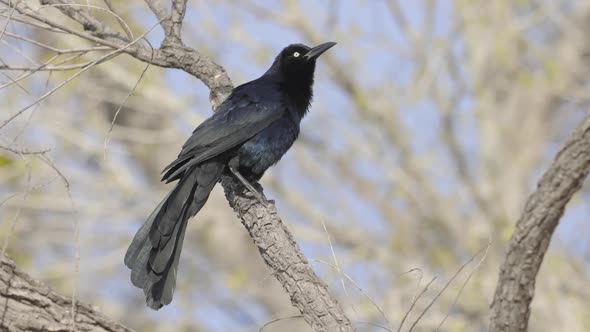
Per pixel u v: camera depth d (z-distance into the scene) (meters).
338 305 6.84
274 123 9.20
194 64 8.79
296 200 15.38
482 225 15.35
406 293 11.70
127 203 15.10
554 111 17.17
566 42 16.48
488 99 16.31
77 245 6.67
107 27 8.19
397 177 15.62
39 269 13.82
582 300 13.32
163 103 14.87
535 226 6.40
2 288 6.32
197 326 14.77
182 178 8.35
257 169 9.22
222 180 9.20
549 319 12.88
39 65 7.31
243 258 15.97
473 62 15.95
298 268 7.11
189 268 14.91
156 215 7.78
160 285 7.46
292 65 9.80
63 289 14.02
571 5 17.11
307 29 15.73
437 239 15.45
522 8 16.59
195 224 16.08
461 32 15.95
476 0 15.89
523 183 16.44
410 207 15.72
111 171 14.85
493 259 14.27
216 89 8.98
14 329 6.34
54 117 14.05
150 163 16.45
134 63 14.60
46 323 6.46
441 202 15.62
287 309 14.94
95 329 6.69
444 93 15.88
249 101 9.09
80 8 8.05
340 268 7.07
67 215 14.36
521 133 16.97
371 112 15.84
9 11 7.05
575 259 13.80
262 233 7.51
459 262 14.64
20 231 13.80
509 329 6.61
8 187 13.45
